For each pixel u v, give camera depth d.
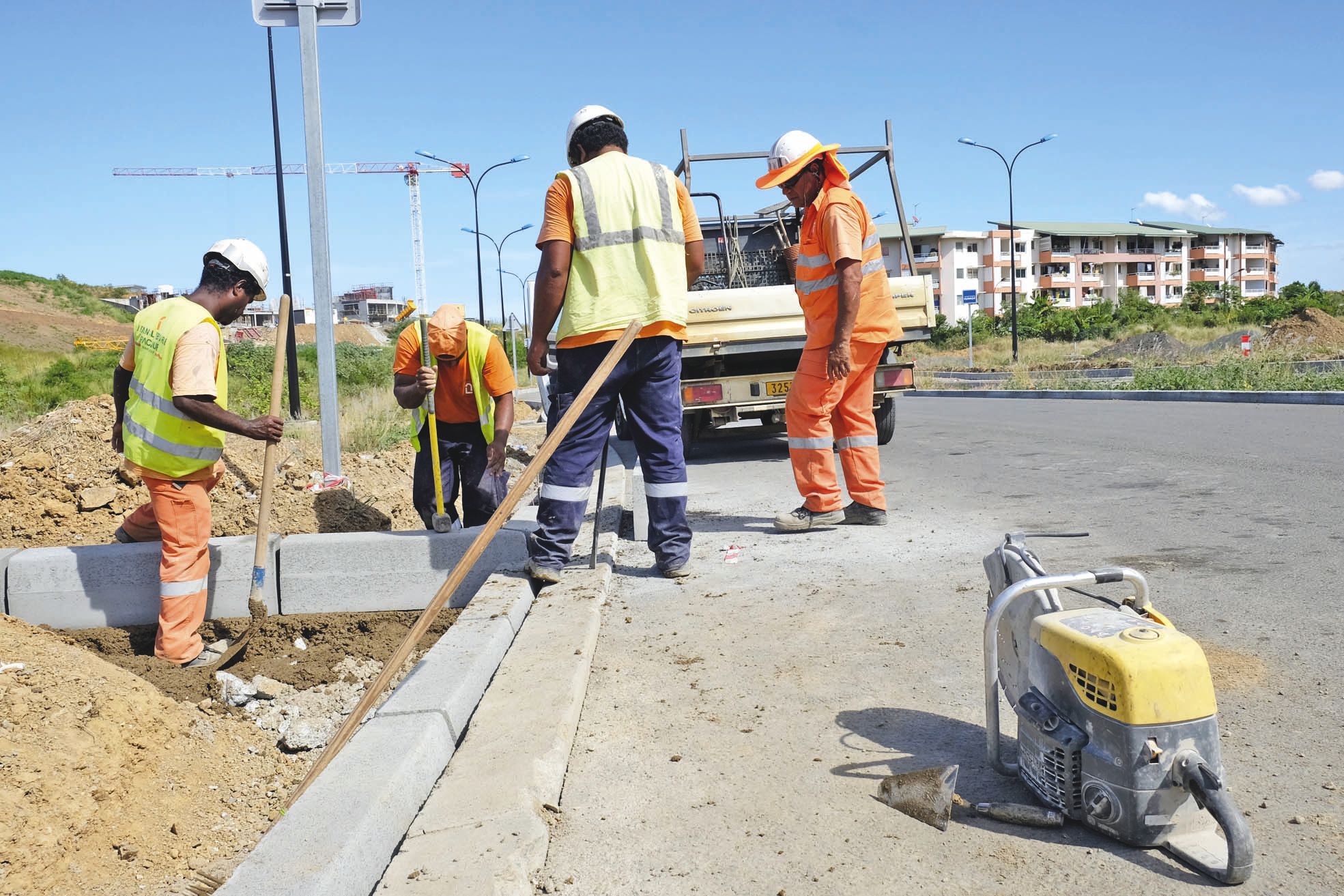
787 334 10.16
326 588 5.18
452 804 2.52
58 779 3.09
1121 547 5.23
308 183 6.64
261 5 6.60
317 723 4.09
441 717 2.94
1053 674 2.36
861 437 5.98
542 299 4.61
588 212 4.53
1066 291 102.94
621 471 8.78
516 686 3.28
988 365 38.66
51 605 5.03
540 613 4.14
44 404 18.52
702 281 12.50
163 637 4.68
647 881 2.28
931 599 4.31
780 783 2.71
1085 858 2.24
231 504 6.12
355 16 6.66
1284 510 5.99
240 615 5.15
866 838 2.40
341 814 2.33
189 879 2.98
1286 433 10.21
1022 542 2.71
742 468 9.80
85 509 6.33
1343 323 35.16
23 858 2.82
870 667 3.54
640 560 5.42
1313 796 2.47
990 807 2.44
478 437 5.96
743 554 5.43
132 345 4.62
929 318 10.63
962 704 3.16
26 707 3.25
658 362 4.69
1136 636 2.22
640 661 3.75
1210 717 2.17
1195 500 6.52
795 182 5.71
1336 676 3.22
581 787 2.76
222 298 4.69
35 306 109.12
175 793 3.38
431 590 5.21
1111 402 17.45
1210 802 2.08
